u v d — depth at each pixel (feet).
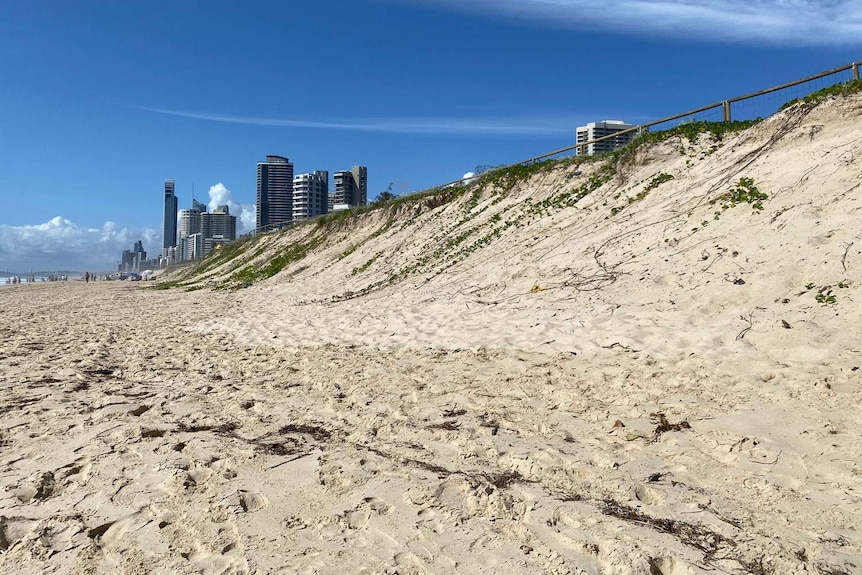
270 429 17.66
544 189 59.00
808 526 10.52
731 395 17.49
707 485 12.48
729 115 46.80
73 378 25.23
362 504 12.37
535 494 12.53
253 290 84.28
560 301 33.55
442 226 68.49
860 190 28.27
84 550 10.64
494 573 9.70
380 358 28.07
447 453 15.21
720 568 9.55
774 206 31.65
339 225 102.01
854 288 22.74
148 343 37.22
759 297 25.32
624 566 9.68
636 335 25.25
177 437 16.94
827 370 18.03
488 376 22.68
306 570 9.86
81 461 15.07
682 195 39.63
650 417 16.71
